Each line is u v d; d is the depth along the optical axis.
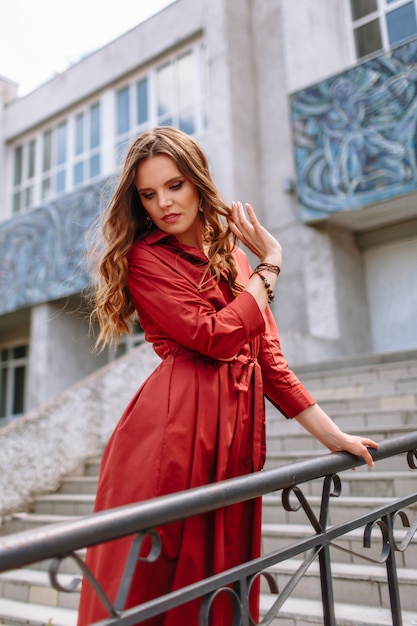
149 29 10.80
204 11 9.32
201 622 1.04
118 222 1.42
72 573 3.13
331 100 7.58
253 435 1.38
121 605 0.92
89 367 10.86
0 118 13.29
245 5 9.50
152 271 1.36
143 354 5.26
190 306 1.30
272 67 9.16
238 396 1.37
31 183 12.73
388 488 2.89
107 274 1.42
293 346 6.61
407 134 6.85
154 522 0.98
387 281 8.05
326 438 1.50
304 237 7.87
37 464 4.19
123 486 1.27
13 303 10.96
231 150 8.51
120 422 1.38
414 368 4.77
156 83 10.70
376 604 2.19
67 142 12.14
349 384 4.80
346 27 8.50
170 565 1.21
